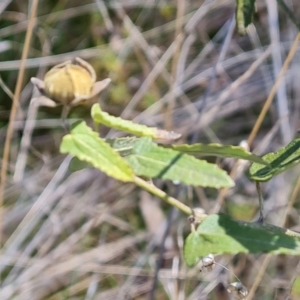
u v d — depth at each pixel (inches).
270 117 16.6
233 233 6.4
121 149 6.5
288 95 16.5
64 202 16.2
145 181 6.7
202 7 16.1
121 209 16.3
